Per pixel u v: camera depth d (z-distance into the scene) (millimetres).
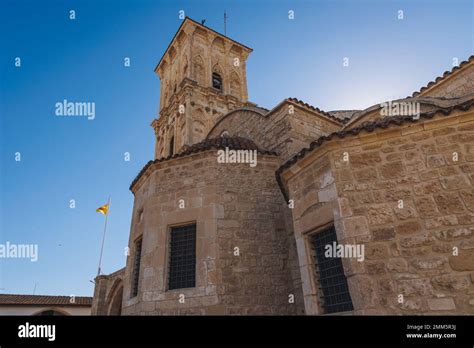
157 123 30656
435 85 12195
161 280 8156
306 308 6348
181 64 30203
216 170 9367
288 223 9188
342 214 5918
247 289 8070
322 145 6539
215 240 8320
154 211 9297
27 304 24375
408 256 5215
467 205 5102
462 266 4789
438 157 5586
